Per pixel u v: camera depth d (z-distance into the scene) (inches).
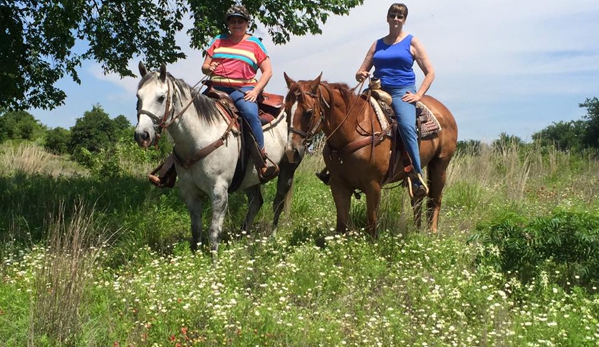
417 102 290.5
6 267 228.8
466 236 292.2
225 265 225.0
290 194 307.0
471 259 243.8
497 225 229.3
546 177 547.8
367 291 211.2
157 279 204.1
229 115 248.7
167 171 247.4
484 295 201.0
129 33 482.3
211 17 447.8
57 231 193.0
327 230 292.0
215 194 239.5
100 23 454.9
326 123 243.9
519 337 172.2
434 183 311.9
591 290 216.7
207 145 234.7
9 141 687.7
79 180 429.1
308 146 241.4
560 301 200.7
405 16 271.0
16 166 565.0
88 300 181.0
